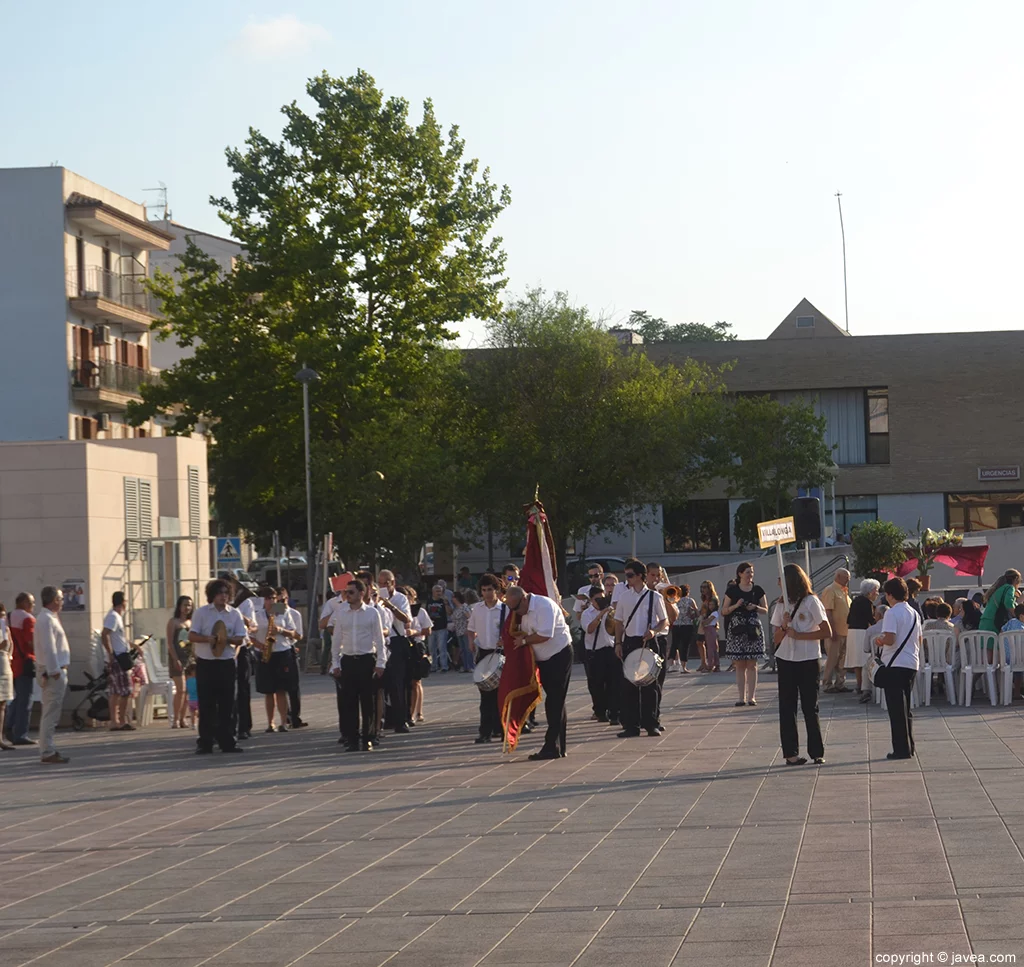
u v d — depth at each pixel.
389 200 49.78
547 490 53.56
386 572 20.53
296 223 49.56
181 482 30.33
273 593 21.19
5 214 55.06
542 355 54.75
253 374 50.72
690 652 38.91
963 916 7.43
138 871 10.23
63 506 23.80
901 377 71.56
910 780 12.92
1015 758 14.27
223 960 7.47
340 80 50.12
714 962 6.84
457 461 51.78
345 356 48.22
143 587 25.88
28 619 20.36
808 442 61.41
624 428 54.31
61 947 7.94
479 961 7.17
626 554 71.44
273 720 21.19
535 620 16.09
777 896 8.21
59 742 20.91
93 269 57.09
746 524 65.56
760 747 16.31
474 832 11.18
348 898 8.89
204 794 14.33
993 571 40.28
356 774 15.41
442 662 36.19
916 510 71.62
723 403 62.72
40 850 11.37
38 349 54.88
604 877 9.11
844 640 24.19
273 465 52.44
